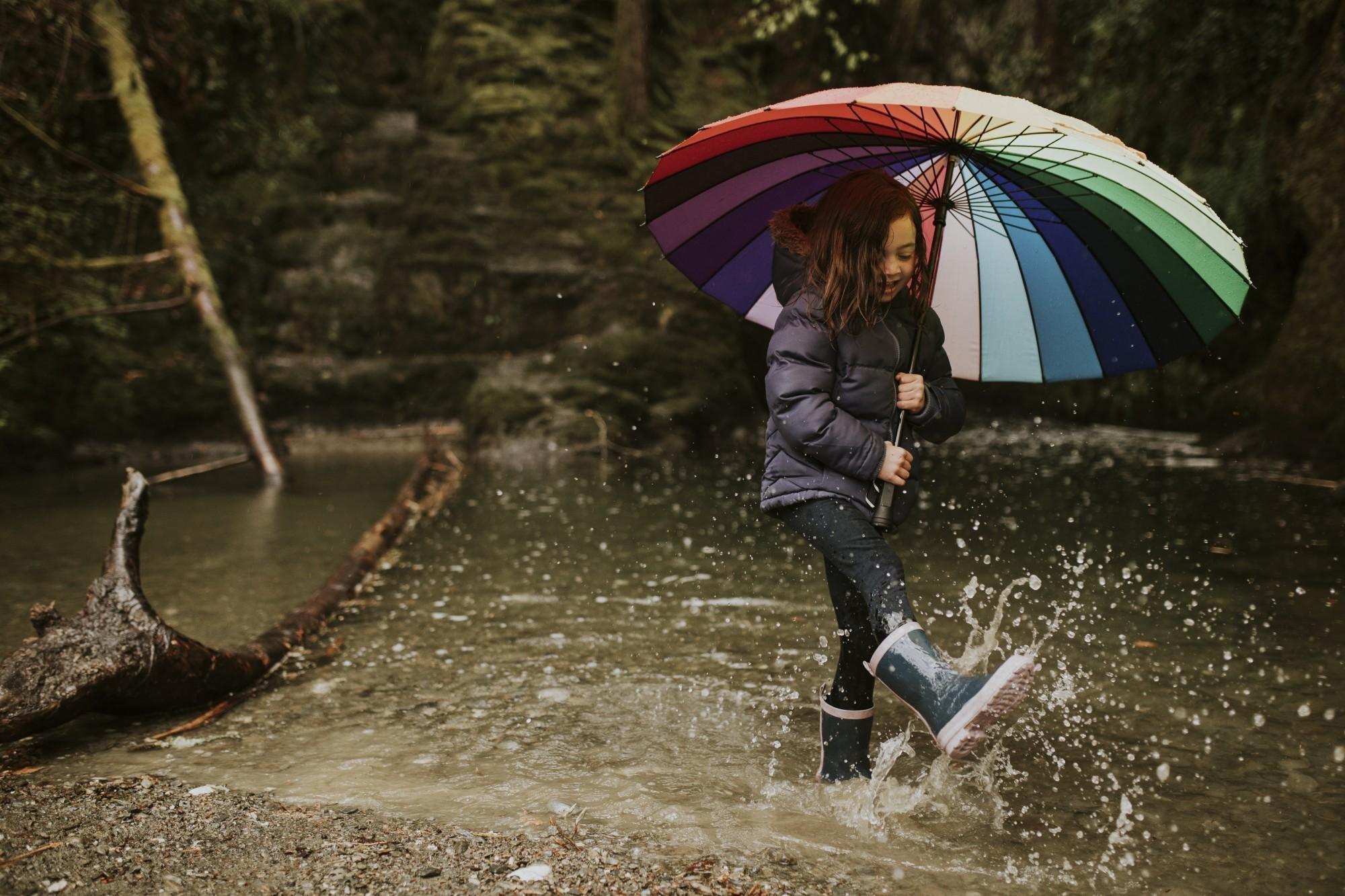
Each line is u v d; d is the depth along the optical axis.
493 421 11.67
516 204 14.70
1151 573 5.29
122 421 11.45
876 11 17.52
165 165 10.40
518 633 4.32
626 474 9.98
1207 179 12.12
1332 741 3.03
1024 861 2.26
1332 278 9.75
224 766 2.80
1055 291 2.79
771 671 3.77
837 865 2.21
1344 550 5.82
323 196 14.66
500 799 2.56
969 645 4.00
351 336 13.70
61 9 10.17
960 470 10.00
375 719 3.23
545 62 15.87
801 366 2.39
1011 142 2.45
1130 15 13.48
